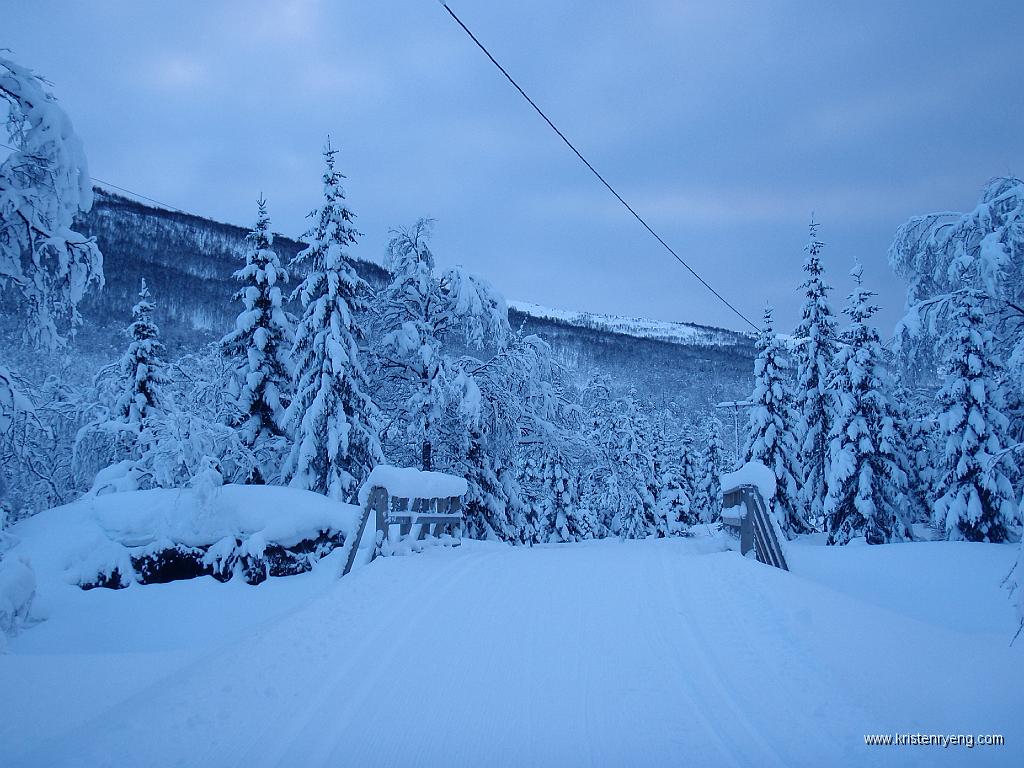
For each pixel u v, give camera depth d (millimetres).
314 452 19812
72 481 23906
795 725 4930
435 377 22156
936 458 31047
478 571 10102
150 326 24984
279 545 12961
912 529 27938
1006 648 6391
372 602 8219
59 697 5711
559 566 10641
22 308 12367
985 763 4344
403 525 12438
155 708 5223
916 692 5457
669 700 5398
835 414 28969
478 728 4938
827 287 31219
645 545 15070
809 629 6855
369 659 6340
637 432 47250
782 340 31594
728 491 12875
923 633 6840
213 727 4961
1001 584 6500
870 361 27750
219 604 11484
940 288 19547
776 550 10383
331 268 21250
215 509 12953
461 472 24328
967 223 17906
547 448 26625
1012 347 18484
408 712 5215
